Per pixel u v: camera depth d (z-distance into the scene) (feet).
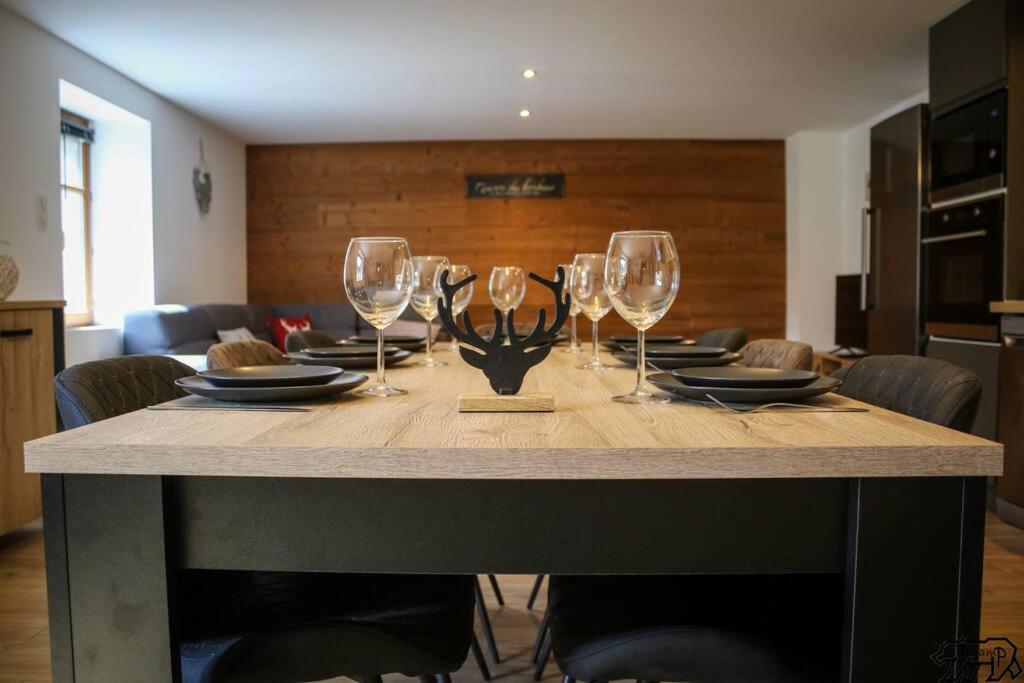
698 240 24.29
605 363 5.83
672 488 2.43
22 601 7.48
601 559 2.44
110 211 17.80
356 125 21.84
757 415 2.96
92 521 2.48
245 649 2.94
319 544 2.47
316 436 2.52
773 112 20.53
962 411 3.30
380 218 24.40
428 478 2.41
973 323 12.23
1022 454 9.75
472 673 5.91
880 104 19.66
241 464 2.36
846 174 22.94
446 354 6.90
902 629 2.41
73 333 14.78
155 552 2.46
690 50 15.38
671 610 3.30
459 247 24.38
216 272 21.95
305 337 7.79
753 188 24.22
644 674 3.01
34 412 9.62
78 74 14.94
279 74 16.71
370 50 15.19
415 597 3.47
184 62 15.80
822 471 2.33
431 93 18.40
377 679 3.36
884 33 14.43
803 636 3.04
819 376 3.51
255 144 24.40
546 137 23.77
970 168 12.55
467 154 24.26
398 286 3.54
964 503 2.39
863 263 16.29
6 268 9.40
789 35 14.57
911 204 14.23
